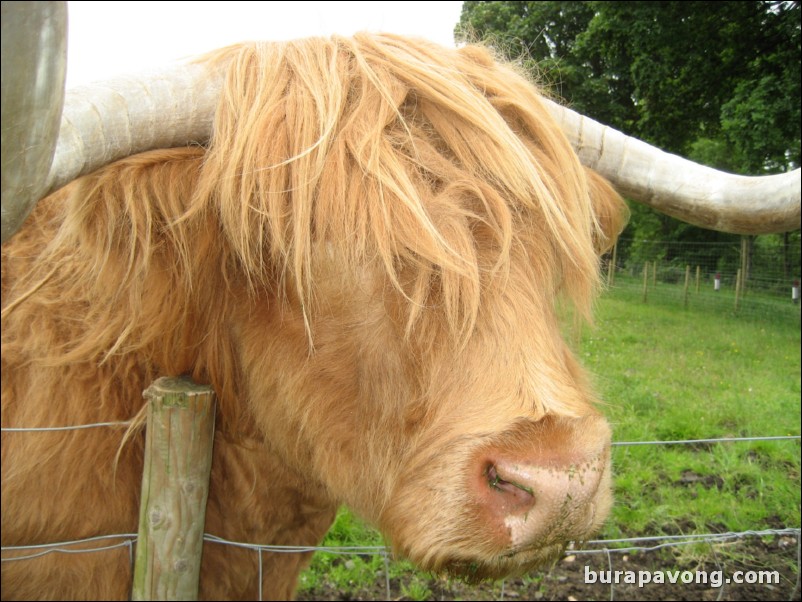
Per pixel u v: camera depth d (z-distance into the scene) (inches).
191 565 74.3
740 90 534.0
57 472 73.4
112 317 74.0
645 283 688.4
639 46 599.5
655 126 653.3
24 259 80.4
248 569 87.7
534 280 61.4
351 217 58.4
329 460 64.2
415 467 56.8
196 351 75.2
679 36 571.5
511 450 52.1
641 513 166.7
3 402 75.9
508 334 56.4
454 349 56.2
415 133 63.8
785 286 629.3
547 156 69.4
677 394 273.9
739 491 181.8
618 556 154.6
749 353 387.9
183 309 71.2
